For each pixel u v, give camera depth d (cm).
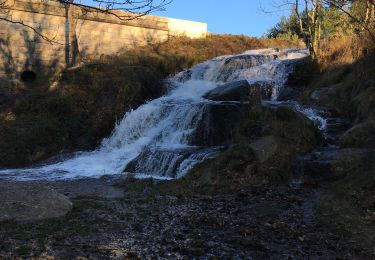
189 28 3055
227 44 2984
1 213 811
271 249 692
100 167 1627
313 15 2025
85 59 2578
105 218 846
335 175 1043
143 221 831
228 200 980
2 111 2042
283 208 908
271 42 3167
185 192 1080
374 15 1625
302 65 2008
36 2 2384
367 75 1531
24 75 2388
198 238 736
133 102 2112
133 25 2775
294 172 1107
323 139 1285
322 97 1636
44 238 710
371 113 1324
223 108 1570
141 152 1582
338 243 724
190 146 1551
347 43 1925
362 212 836
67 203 900
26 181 1368
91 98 2123
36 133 1906
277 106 1353
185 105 1717
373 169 983
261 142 1171
